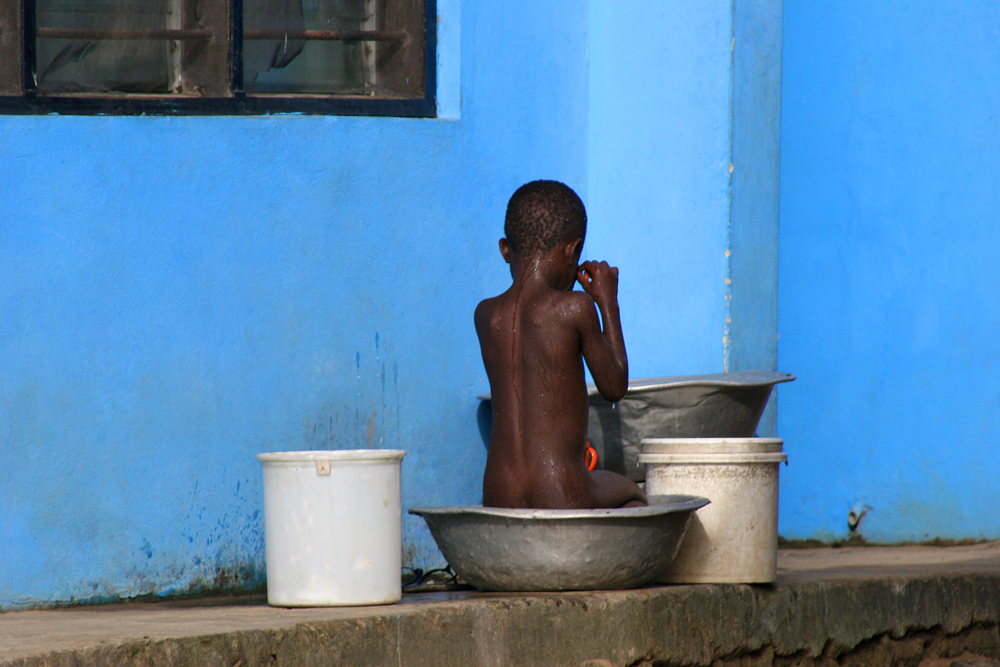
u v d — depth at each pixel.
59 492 16.73
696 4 21.31
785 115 25.28
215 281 17.92
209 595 17.80
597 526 14.61
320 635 12.98
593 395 18.80
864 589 18.03
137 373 17.30
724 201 21.06
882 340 24.69
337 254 18.97
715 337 21.16
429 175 19.86
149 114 17.52
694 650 15.77
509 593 15.48
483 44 20.50
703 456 16.23
